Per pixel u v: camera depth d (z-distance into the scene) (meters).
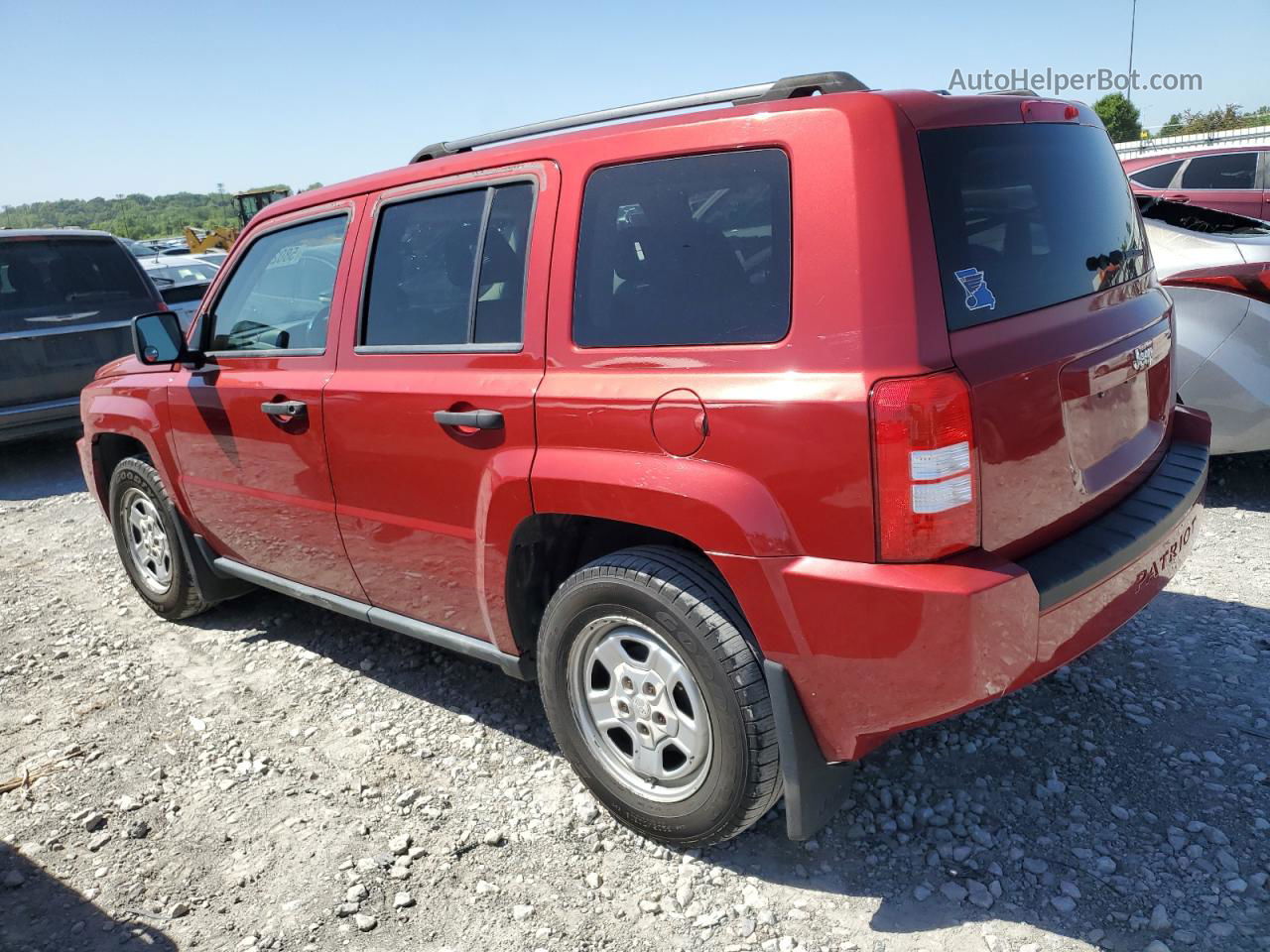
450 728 3.45
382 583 3.41
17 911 2.67
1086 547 2.37
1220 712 3.07
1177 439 3.07
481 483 2.84
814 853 2.62
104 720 3.73
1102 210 2.75
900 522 2.06
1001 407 2.16
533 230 2.75
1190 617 3.69
